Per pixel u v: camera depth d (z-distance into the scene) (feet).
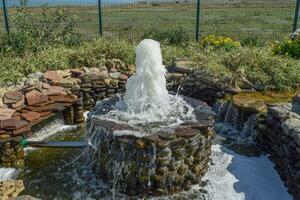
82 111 20.35
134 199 13.25
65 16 28.14
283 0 41.63
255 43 31.63
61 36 27.58
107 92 21.90
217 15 51.34
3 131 15.21
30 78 20.06
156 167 12.97
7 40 23.90
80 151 16.65
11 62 21.45
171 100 16.29
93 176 14.62
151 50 14.38
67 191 13.70
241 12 54.60
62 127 19.47
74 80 20.70
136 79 14.75
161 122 13.92
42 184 14.14
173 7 53.01
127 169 13.15
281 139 14.57
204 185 14.03
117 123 13.71
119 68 23.16
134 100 14.78
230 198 13.25
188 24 42.63
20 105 17.65
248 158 16.06
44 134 18.48
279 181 14.32
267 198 13.25
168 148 12.79
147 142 12.66
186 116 14.58
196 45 28.43
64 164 15.58
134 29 37.83
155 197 13.33
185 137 12.98
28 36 24.90
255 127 17.20
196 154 13.73
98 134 13.79
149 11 49.70
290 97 19.22
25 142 16.15
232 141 17.60
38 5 29.94
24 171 15.05
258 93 20.07
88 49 24.48
